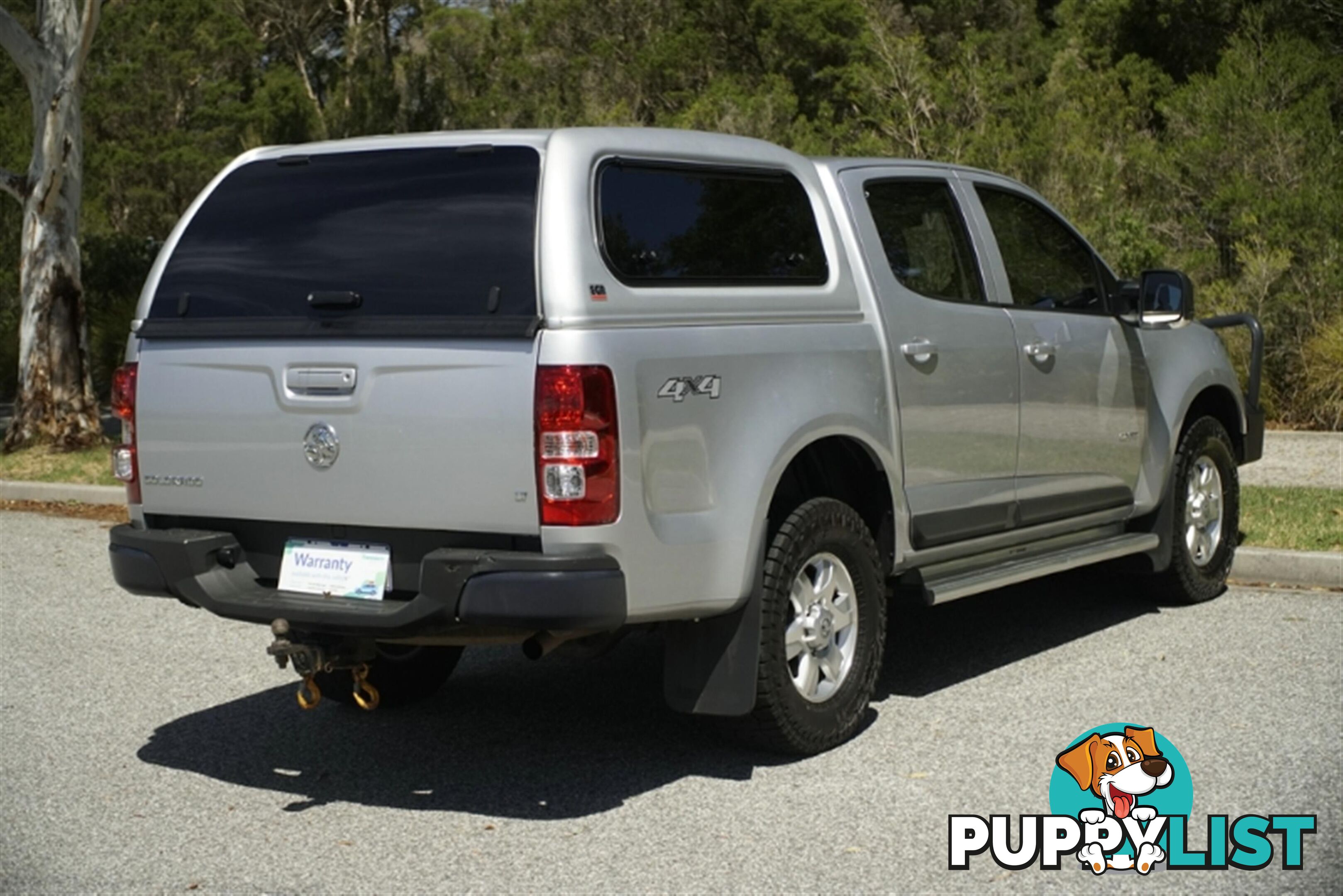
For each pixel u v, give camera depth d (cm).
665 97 3466
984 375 614
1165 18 2786
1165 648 680
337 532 489
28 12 2995
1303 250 1470
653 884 427
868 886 423
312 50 4750
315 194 511
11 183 1363
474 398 457
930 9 3809
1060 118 1816
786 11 3538
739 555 495
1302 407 1397
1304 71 1769
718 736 568
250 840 469
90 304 2067
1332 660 654
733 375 497
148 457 524
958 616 759
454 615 452
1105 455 692
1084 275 702
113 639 737
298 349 487
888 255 582
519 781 522
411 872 441
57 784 526
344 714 611
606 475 452
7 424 1609
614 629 467
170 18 3950
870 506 577
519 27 4159
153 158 3631
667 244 494
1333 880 424
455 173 486
